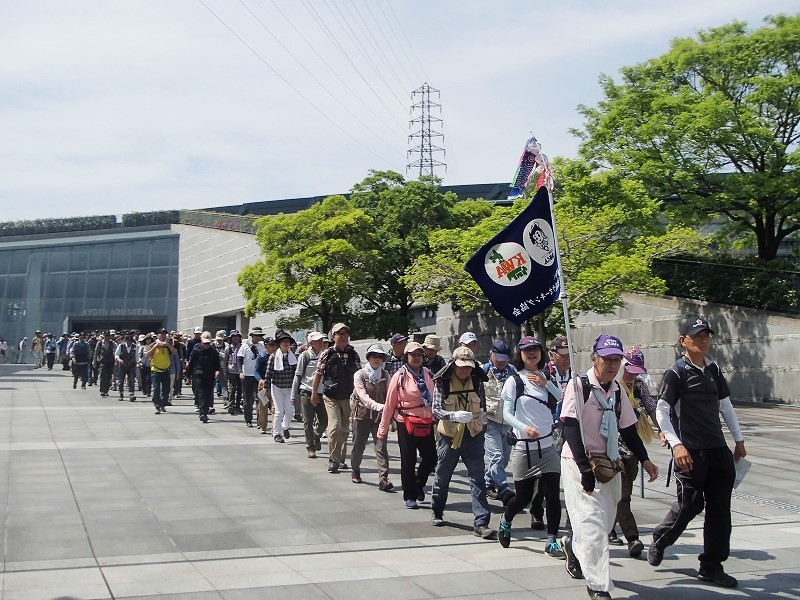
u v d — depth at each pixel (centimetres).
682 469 684
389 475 1229
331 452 1220
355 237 3600
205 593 628
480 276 780
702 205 2803
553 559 759
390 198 3750
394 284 3716
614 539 844
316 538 825
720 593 661
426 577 687
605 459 650
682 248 2317
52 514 899
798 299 2703
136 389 2959
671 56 2939
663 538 716
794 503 1116
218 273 5819
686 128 2734
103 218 6938
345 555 761
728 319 2836
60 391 2859
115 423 1798
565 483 669
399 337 1252
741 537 886
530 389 793
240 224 5591
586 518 641
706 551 693
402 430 993
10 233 7219
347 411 1231
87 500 977
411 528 884
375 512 959
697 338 695
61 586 642
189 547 775
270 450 1434
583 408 666
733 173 2788
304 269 3578
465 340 1069
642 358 825
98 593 624
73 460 1270
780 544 849
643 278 2142
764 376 2727
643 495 1088
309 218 3644
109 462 1259
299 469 1246
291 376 1541
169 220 6650
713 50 2853
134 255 6719
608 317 3203
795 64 2834
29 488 1041
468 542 827
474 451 874
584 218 2288
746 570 737
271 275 3653
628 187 2531
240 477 1162
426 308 4175
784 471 1385
